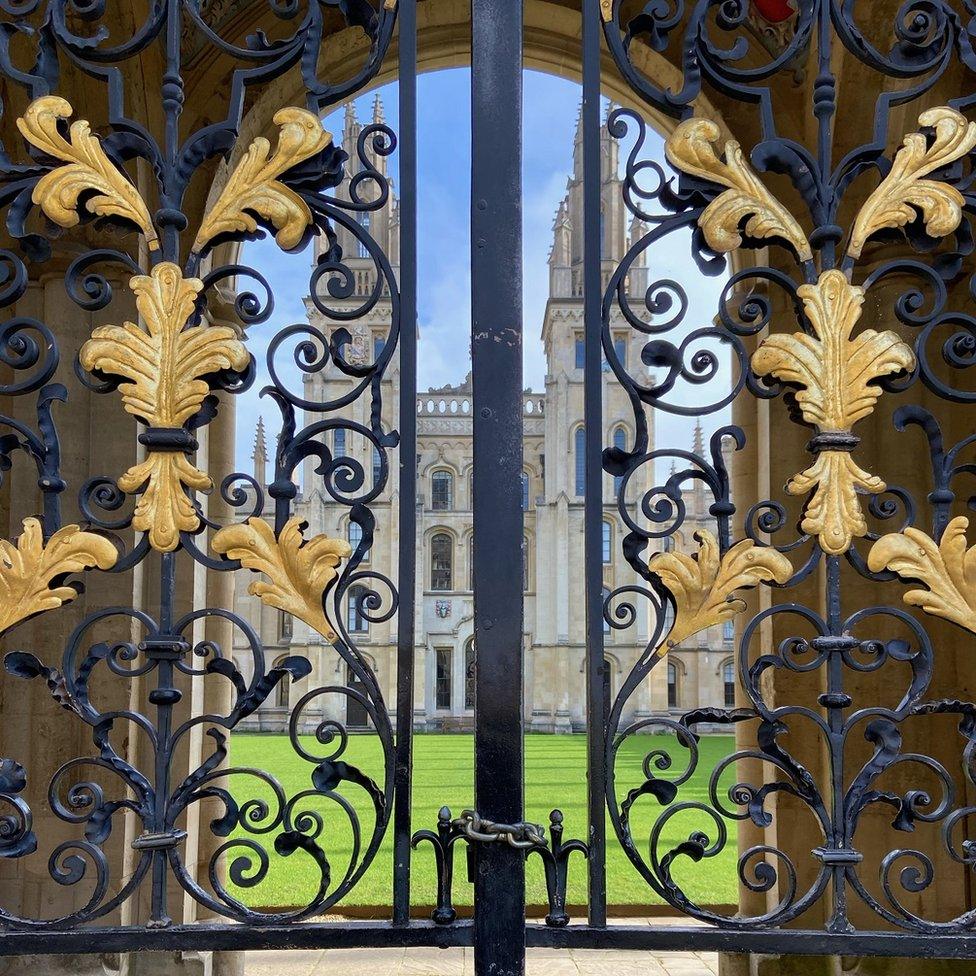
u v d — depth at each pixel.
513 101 2.25
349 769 2.05
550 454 43.59
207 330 2.11
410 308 2.14
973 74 3.83
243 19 5.05
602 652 2.10
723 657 42.28
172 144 2.18
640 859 2.03
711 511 2.13
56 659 4.41
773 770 4.87
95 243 4.44
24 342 2.10
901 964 4.32
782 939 2.01
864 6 4.30
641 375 41.53
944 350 2.18
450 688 43.47
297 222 2.14
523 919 2.01
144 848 1.98
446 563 44.91
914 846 4.35
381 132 2.22
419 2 5.45
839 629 2.12
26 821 1.99
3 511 4.41
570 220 44.94
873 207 2.19
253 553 2.05
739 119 5.10
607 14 2.22
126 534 4.65
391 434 2.12
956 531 2.13
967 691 4.32
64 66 4.29
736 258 5.38
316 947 1.98
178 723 4.88
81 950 1.95
